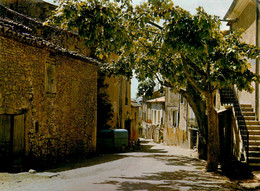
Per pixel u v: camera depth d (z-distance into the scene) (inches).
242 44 468.8
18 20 687.7
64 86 605.0
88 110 719.1
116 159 664.4
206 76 465.1
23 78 468.8
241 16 660.7
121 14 380.2
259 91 547.2
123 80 1126.4
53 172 442.6
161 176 427.2
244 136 513.7
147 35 466.6
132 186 343.3
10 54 439.5
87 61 687.1
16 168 433.7
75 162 592.7
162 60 521.7
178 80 520.1
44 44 502.3
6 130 455.5
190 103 698.2
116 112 1056.2
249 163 470.9
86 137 712.4
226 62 409.1
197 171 484.4
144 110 1920.5
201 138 718.5
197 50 347.3
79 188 326.3
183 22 347.9
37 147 505.4
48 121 543.5
